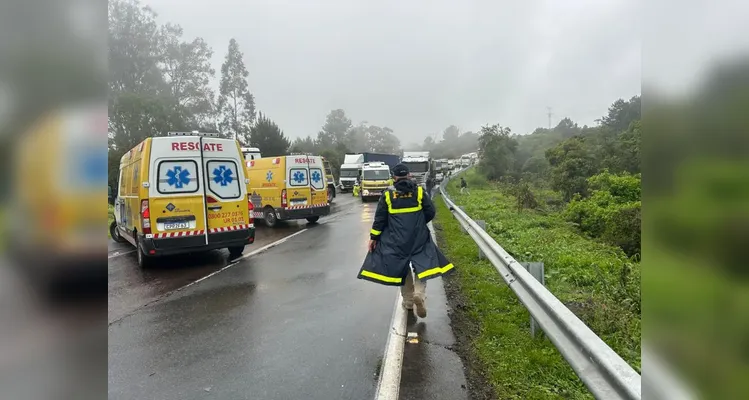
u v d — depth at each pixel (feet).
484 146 151.33
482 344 13.41
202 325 16.28
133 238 28.37
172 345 14.46
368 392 11.06
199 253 31.04
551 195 76.69
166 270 25.76
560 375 11.28
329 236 37.93
